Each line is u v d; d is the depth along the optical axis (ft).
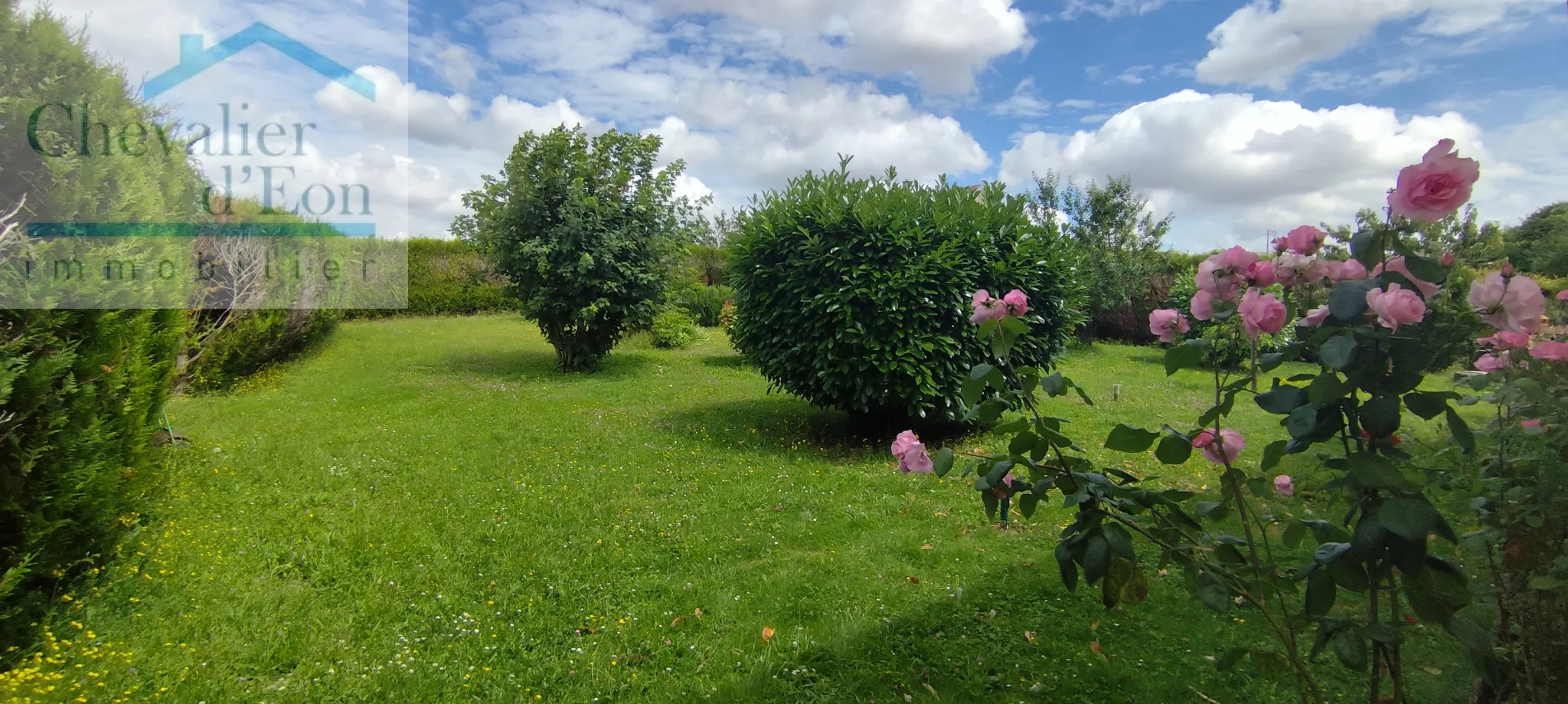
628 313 36.81
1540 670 5.28
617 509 15.20
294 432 20.98
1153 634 9.71
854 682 8.88
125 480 11.20
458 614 10.62
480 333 51.13
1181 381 34.99
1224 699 8.13
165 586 10.82
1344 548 5.10
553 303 35.55
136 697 8.37
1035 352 20.15
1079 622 10.11
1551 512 5.33
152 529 12.76
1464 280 5.09
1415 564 4.70
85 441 9.84
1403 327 4.75
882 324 18.70
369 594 11.09
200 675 8.87
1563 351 5.37
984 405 6.34
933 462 6.64
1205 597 5.60
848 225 19.29
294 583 11.44
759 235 20.84
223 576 11.32
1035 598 10.85
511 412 25.16
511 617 10.58
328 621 10.29
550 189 36.22
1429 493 6.81
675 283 42.80
